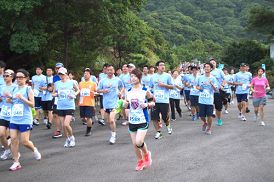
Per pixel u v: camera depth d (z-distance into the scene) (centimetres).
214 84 1048
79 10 1836
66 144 942
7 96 752
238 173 668
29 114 756
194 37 7431
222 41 7512
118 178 654
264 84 1251
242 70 1376
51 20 1867
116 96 1011
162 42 5219
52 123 1366
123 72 1337
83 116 1089
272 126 1212
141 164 707
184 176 657
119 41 2444
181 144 933
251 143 934
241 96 1370
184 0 8850
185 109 1816
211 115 1059
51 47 2095
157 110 1014
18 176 686
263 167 705
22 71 747
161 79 1033
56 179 660
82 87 1084
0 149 941
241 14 8356
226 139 991
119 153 852
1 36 1653
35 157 791
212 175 659
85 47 2156
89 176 672
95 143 978
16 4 1467
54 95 951
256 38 3988
